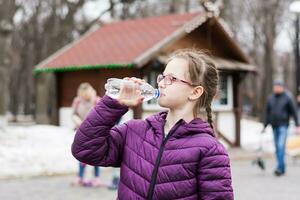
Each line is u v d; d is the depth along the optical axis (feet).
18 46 152.76
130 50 57.88
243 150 62.39
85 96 32.86
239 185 36.37
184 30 58.18
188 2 124.06
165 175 9.73
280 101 41.16
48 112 104.37
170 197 9.69
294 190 34.14
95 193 32.30
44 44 132.77
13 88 169.17
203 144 9.83
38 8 135.33
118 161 10.39
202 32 61.93
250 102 218.38
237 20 156.15
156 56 55.88
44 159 44.65
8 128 58.80
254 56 155.22
